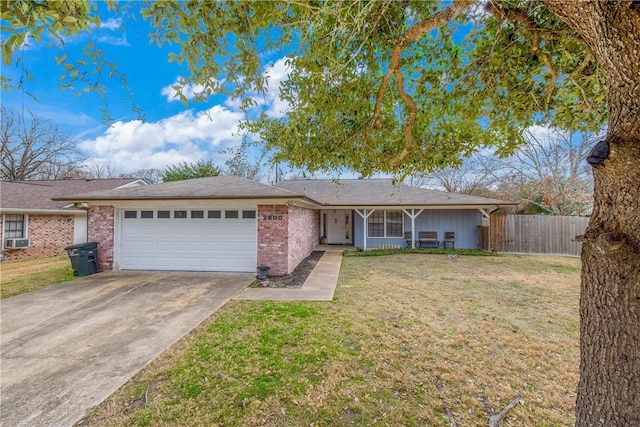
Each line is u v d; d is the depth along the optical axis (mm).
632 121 1277
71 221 14656
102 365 3613
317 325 4773
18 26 1319
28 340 4344
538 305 5914
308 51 2467
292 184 17922
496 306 5832
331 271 9375
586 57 2396
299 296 6535
